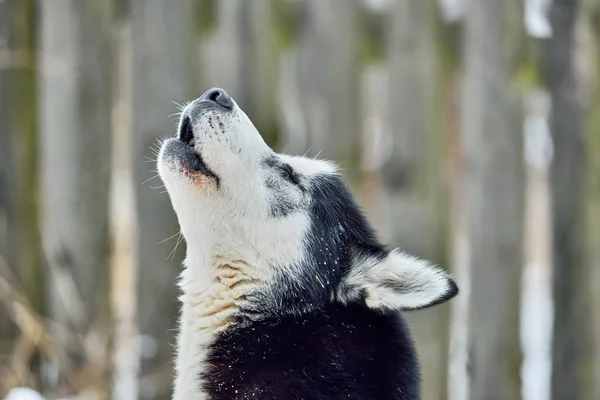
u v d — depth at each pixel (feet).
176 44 53.62
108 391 52.11
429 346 52.44
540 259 86.07
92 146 54.70
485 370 53.01
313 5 53.36
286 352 32.68
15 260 54.90
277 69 53.83
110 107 54.95
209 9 53.78
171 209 53.83
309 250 34.14
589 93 52.95
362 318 33.24
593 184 52.85
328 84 53.47
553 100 53.11
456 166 56.34
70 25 54.08
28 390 45.14
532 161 60.34
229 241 34.17
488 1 52.47
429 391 52.39
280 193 34.53
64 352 52.34
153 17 53.57
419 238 53.06
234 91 53.67
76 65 54.13
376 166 54.34
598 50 52.95
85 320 53.88
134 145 54.29
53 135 54.54
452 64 53.52
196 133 34.01
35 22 55.11
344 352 32.53
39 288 55.26
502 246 53.01
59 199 54.60
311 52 53.47
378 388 32.12
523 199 53.42
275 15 53.47
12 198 55.06
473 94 52.95
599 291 52.70
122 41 54.90
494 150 52.85
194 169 33.94
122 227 60.13
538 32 52.80
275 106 53.88
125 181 60.54
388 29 53.21
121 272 59.11
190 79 53.88
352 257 34.14
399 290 32.35
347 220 35.14
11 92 54.90
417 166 53.06
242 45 53.57
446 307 53.01
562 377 53.16
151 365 53.21
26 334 50.62
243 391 32.32
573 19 52.85
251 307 33.88
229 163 33.94
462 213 57.00
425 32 52.95
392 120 53.21
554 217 53.47
